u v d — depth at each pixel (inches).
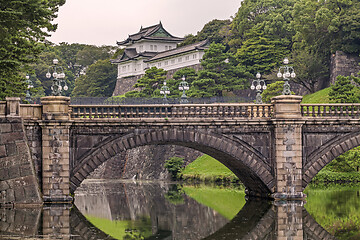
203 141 1727.4
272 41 4092.0
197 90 3688.5
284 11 4320.9
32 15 1764.3
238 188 2566.4
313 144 1771.7
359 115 1800.0
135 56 5374.0
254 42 4111.7
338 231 1325.0
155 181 3412.9
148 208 1803.6
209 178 2923.2
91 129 1662.2
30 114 1628.9
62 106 1624.0
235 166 1913.1
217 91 3914.9
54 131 1622.8
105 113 1678.2
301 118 1729.8
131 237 1255.5
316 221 1451.8
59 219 1411.2
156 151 3705.7
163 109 1916.8
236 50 4714.6
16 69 1953.7
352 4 3693.4
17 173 1581.0
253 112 1775.3
